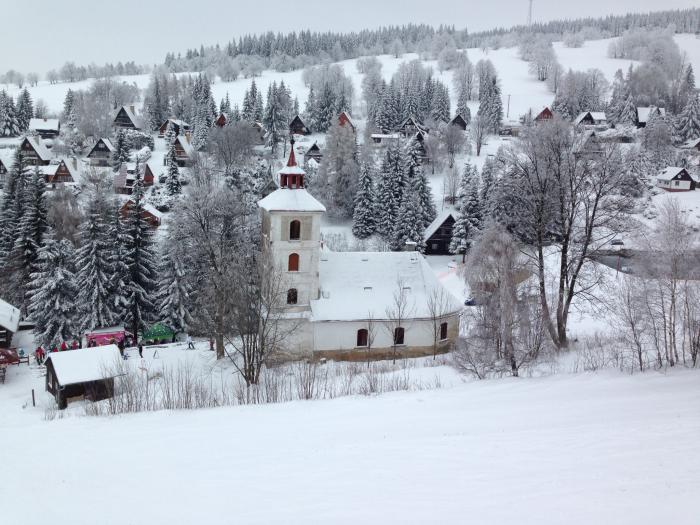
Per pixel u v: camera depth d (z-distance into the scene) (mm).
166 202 116938
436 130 161750
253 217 83250
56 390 49312
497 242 42812
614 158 46219
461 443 23859
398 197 104188
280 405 37812
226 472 22594
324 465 22312
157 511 18344
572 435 23266
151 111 192375
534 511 14914
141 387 45594
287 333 50750
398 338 56344
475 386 39312
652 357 42750
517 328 43219
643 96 195125
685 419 24141
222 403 41656
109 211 69062
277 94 184625
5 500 21125
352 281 56844
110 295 66250
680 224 47094
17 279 73500
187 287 67500
